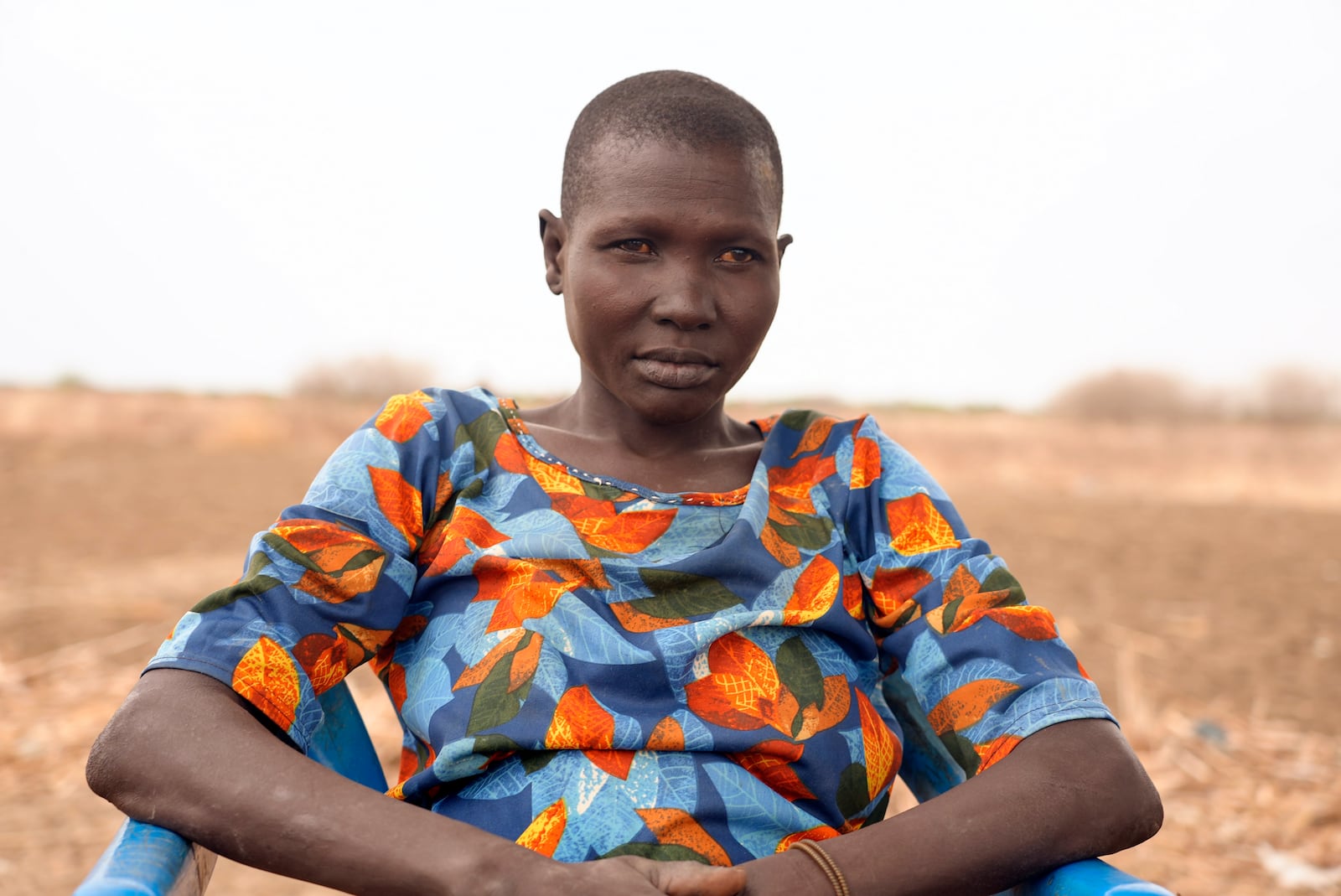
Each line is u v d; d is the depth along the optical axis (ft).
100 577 22.25
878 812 5.40
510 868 4.19
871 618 5.69
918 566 5.50
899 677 5.64
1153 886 4.28
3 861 10.64
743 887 4.33
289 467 44.11
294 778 4.34
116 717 4.51
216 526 29.04
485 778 4.94
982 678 5.04
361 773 5.54
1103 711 4.91
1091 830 4.55
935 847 4.45
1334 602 21.79
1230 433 73.87
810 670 5.27
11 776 12.64
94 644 17.51
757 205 5.39
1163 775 12.84
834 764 5.11
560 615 5.03
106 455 47.16
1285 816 11.73
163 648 4.73
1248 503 42.37
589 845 4.73
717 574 5.24
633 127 5.34
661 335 5.31
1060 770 4.66
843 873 4.39
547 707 4.86
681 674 5.02
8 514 30.50
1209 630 19.36
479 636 5.08
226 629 4.71
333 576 4.96
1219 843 11.10
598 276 5.37
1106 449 66.90
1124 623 19.80
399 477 5.41
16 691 15.34
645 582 5.17
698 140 5.29
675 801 4.81
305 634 4.85
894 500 5.72
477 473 5.53
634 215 5.26
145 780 4.34
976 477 55.42
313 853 4.25
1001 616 5.15
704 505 5.45
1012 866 4.48
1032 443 68.54
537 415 6.07
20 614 19.03
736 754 4.98
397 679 5.42
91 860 10.75
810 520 5.64
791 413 5.98
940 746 5.56
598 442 5.74
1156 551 27.32
